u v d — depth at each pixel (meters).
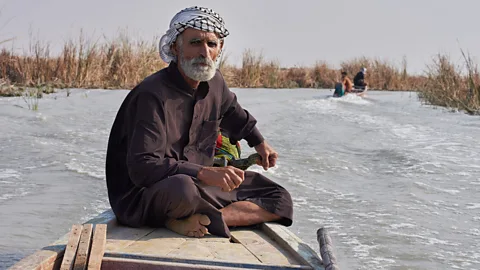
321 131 12.22
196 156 4.54
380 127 13.07
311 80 33.44
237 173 4.07
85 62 21.44
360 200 6.95
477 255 5.25
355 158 9.41
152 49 23.34
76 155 8.80
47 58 21.33
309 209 6.55
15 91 17.23
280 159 9.10
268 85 28.84
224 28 4.38
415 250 5.31
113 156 4.46
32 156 8.68
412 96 24.64
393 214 6.40
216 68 4.41
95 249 3.43
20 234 5.39
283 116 14.52
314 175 8.18
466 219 6.30
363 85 24.58
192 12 4.30
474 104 17.47
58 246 3.49
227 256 3.71
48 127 11.29
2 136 10.16
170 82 4.30
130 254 3.47
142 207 4.16
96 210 6.22
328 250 3.44
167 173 4.10
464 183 7.83
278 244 4.02
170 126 4.30
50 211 6.11
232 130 5.01
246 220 4.41
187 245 3.89
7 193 6.74
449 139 11.41
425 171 8.45
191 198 4.03
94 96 16.75
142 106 4.19
